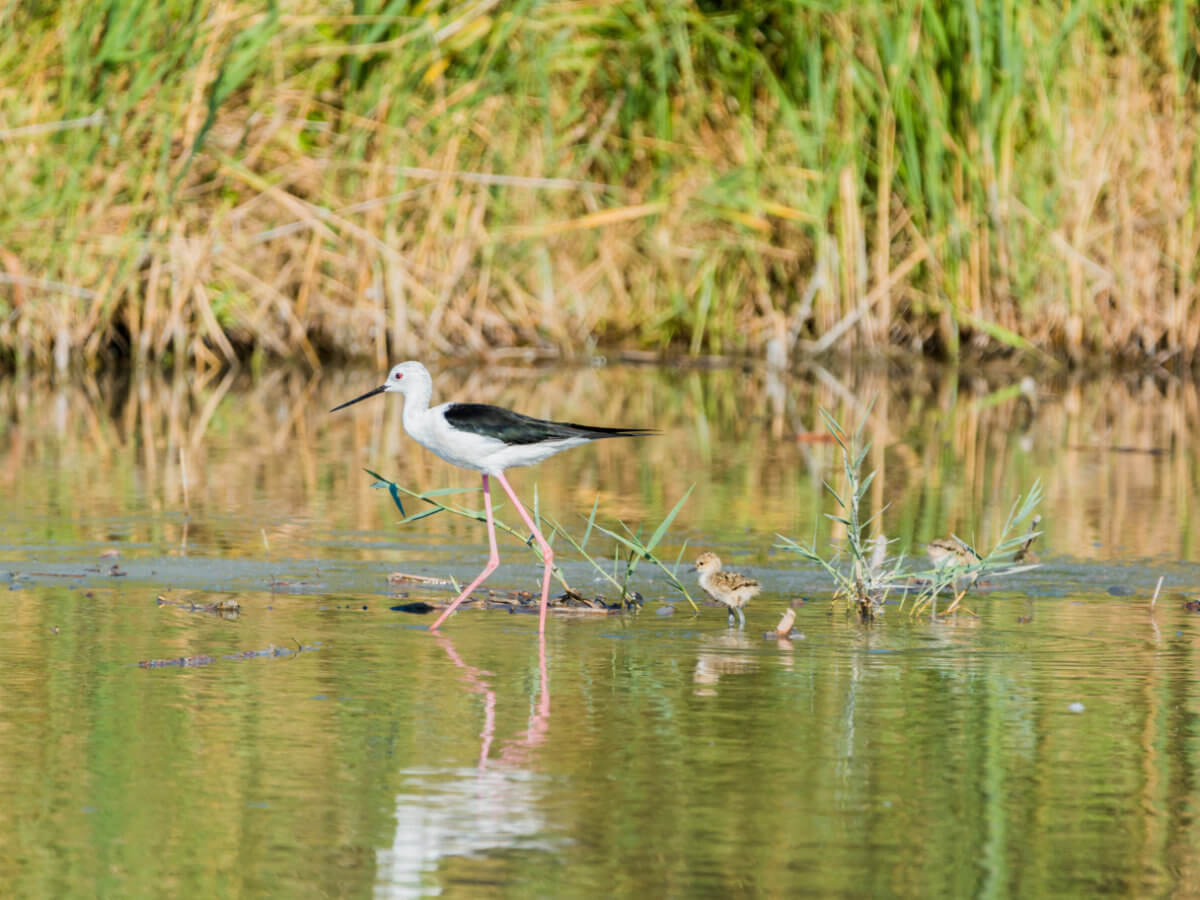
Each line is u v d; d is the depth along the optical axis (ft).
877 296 80.18
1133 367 82.12
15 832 19.99
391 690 26.35
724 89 80.79
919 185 78.48
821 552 39.47
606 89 80.64
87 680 26.63
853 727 24.57
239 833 19.99
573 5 76.48
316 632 30.53
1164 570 37.35
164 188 71.20
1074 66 78.18
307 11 72.49
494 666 28.14
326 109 75.10
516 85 77.05
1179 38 77.82
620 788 21.68
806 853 19.60
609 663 28.43
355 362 77.97
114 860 19.20
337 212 75.20
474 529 41.91
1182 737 24.22
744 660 28.78
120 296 74.33
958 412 68.49
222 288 74.95
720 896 18.38
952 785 21.99
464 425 33.94
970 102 78.02
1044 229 79.51
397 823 20.36
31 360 72.54
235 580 35.14
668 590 35.29
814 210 79.97
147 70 68.90
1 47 68.95
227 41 71.20
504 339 81.51
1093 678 27.66
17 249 70.59
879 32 76.64
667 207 79.71
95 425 60.64
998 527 42.78
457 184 77.15
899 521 43.52
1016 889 18.67
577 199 81.15
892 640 30.48
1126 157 79.82
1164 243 82.12
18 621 30.83
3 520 41.55
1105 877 19.03
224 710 25.03
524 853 19.51
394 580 35.47
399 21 74.38
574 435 34.17
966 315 79.51
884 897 18.42
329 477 50.14
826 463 54.49
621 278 83.41
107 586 34.24
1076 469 53.67
